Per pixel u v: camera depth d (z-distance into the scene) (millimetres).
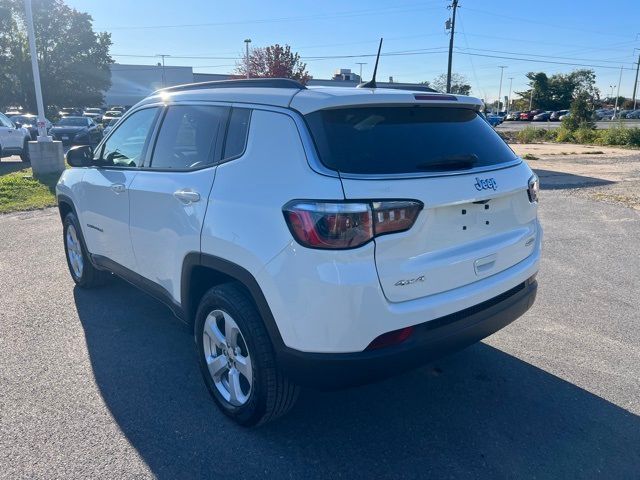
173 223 3514
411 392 3662
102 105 67062
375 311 2646
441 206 2830
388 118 3023
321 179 2658
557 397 3590
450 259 2918
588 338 4469
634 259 6777
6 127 18219
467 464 2939
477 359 4113
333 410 3455
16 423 3281
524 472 2877
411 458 2992
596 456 3000
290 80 3197
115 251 4457
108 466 2910
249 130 3148
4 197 11047
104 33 61594
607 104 112062
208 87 3721
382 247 2646
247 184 3004
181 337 4496
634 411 3422
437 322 2898
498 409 3457
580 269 6359
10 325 4695
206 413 3414
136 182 3967
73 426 3260
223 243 3037
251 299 3057
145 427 3260
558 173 16281
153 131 4023
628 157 22219
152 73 72938
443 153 3033
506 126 57812
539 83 94312
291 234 2688
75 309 5070
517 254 3432
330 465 2938
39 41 57094
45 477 2818
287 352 2787
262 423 3184
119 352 4223
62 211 5652
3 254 6945
